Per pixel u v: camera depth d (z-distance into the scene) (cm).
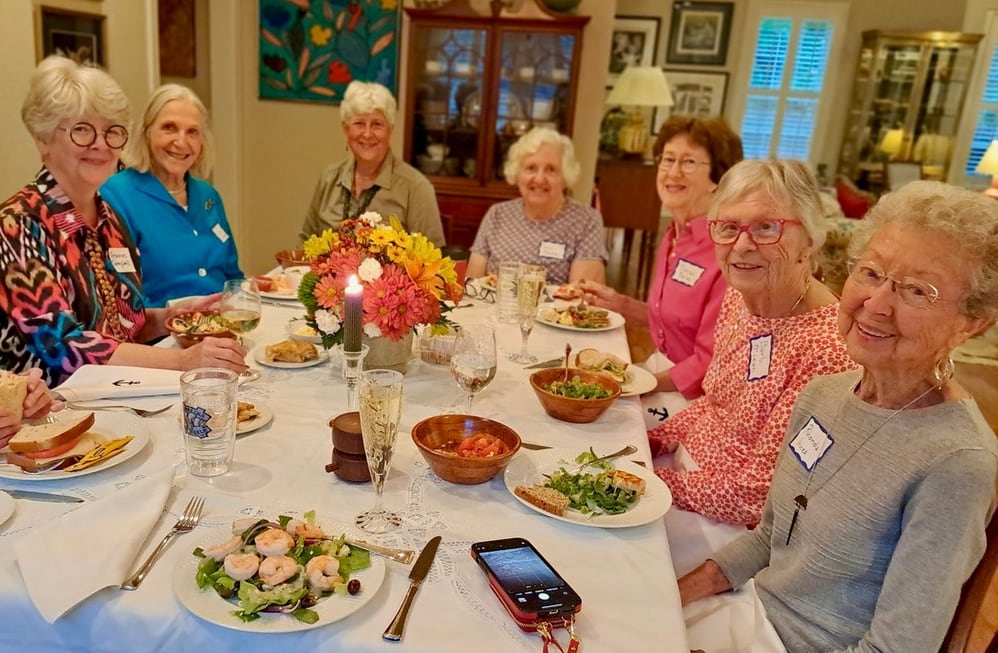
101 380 146
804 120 878
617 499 116
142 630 85
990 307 96
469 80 452
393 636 83
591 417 149
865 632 106
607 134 870
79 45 346
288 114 502
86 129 168
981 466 93
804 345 140
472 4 458
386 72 486
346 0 475
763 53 859
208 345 157
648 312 247
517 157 294
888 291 98
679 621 90
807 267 148
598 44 458
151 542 98
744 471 143
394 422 103
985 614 207
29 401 122
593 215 296
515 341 206
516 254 298
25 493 108
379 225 170
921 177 847
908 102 841
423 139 467
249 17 482
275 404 148
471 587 93
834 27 844
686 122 231
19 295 157
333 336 159
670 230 244
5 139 306
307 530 96
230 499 109
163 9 438
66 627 86
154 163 251
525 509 114
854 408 111
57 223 171
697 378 204
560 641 85
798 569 113
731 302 170
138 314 202
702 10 851
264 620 82
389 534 104
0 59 298
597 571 100
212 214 269
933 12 832
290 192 519
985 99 832
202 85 482
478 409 153
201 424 114
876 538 103
